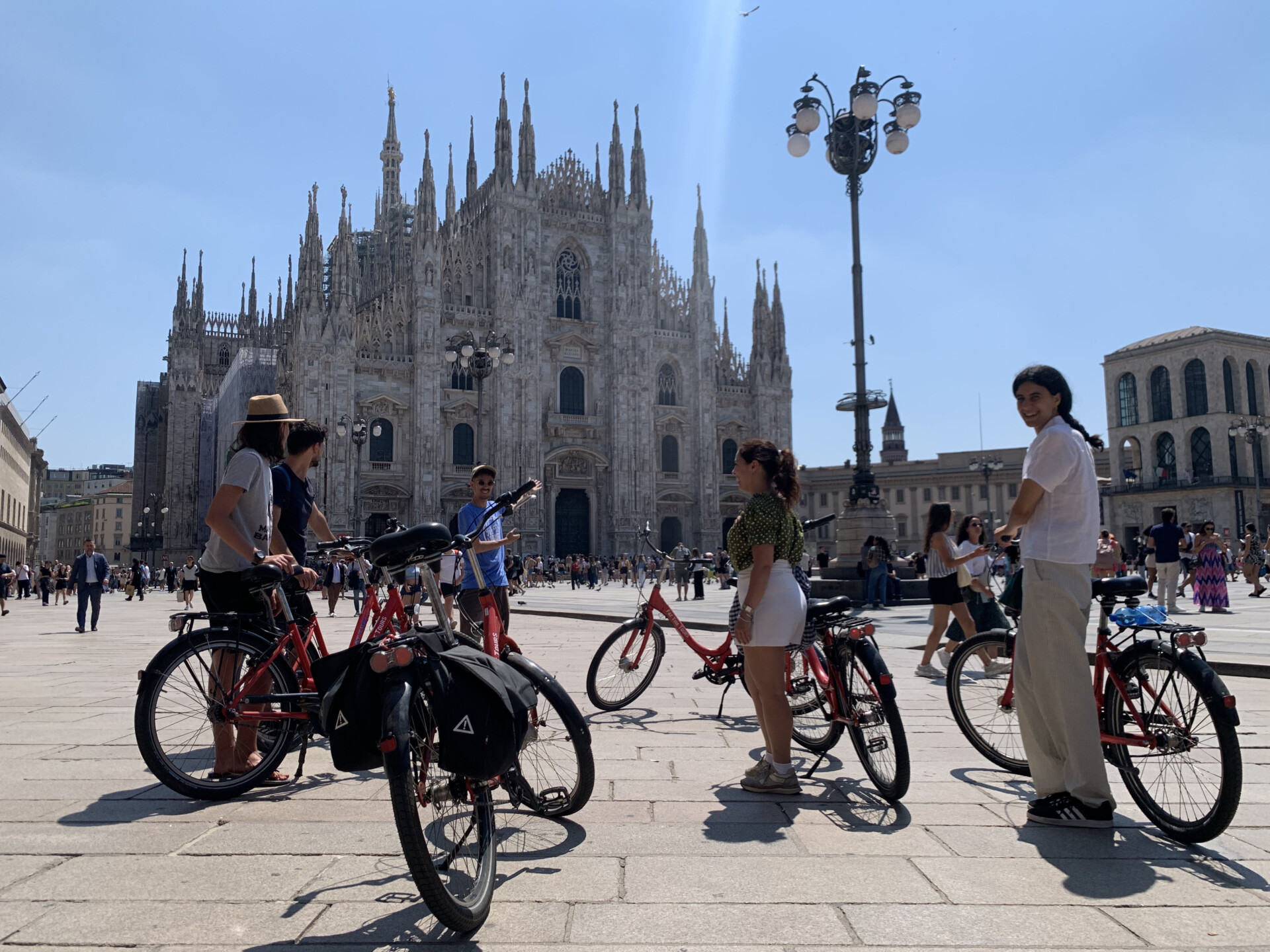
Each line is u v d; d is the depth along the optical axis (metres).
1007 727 7.52
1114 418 93.19
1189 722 5.74
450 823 4.74
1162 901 4.58
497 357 72.81
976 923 4.28
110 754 7.77
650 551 77.38
